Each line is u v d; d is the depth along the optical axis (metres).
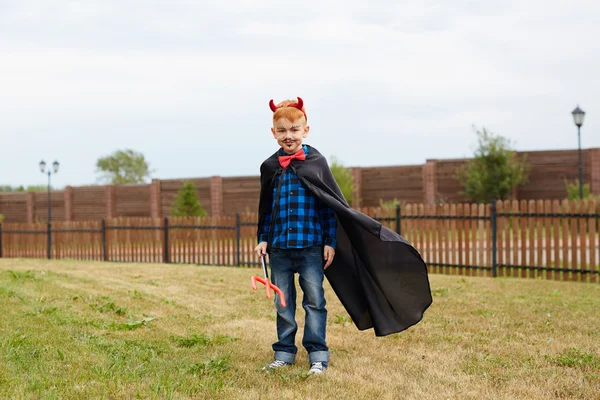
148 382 3.84
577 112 19.78
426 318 6.20
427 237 11.66
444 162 25.02
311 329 4.31
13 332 5.13
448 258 11.45
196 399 3.56
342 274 4.54
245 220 13.62
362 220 4.15
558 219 10.30
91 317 6.09
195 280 9.42
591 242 9.98
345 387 3.86
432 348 4.95
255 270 11.34
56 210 32.22
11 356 4.29
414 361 4.53
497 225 10.93
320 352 4.31
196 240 14.44
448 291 8.09
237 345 5.01
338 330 5.66
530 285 8.98
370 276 4.47
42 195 32.50
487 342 5.14
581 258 10.07
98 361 4.34
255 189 27.91
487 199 23.59
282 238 4.27
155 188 29.50
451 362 4.48
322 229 4.35
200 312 6.61
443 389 3.81
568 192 21.92
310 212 4.27
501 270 10.95
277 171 4.34
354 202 26.20
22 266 11.93
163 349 4.83
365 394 3.70
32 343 4.78
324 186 4.22
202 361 4.43
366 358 4.62
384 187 25.89
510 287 8.70
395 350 4.89
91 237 16.81
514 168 23.16
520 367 4.35
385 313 4.47
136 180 53.34
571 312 6.52
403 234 11.94
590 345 4.98
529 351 4.80
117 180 52.69
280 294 4.05
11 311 6.15
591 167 22.62
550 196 23.36
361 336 5.41
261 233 4.46
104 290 8.00
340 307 6.86
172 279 9.52
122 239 16.03
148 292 7.95
